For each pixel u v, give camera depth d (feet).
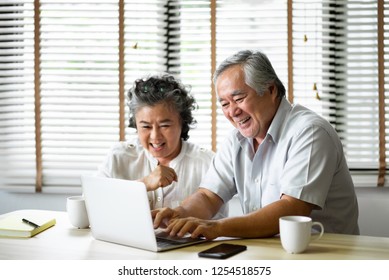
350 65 8.89
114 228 5.16
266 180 6.29
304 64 8.91
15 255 4.81
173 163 6.91
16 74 9.32
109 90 9.22
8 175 9.34
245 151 6.48
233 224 5.25
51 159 9.32
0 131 9.39
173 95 6.38
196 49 9.13
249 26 9.00
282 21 8.87
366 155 8.87
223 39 8.95
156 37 9.15
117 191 5.03
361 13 8.83
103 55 9.30
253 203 6.49
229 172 6.61
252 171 6.37
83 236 5.56
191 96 6.82
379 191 8.87
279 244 5.09
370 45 8.81
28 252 4.91
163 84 6.41
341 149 6.16
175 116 6.48
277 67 8.87
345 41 8.89
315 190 5.53
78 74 9.25
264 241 5.23
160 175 6.29
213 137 9.04
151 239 4.85
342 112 8.91
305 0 8.80
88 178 5.30
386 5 8.75
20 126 9.45
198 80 9.12
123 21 9.11
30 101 9.32
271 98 6.12
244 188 6.54
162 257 4.69
